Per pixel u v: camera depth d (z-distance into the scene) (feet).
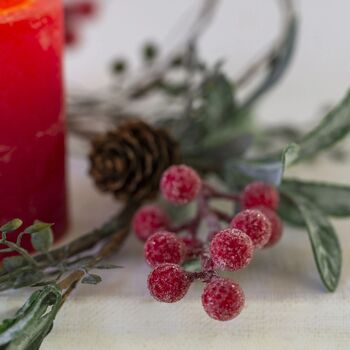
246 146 1.31
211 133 1.38
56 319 1.07
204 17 2.02
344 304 1.09
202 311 1.07
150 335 1.07
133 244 1.24
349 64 1.93
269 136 1.58
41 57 1.15
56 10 1.18
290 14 1.63
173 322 1.07
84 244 1.15
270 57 1.48
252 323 1.07
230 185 1.30
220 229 1.10
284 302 1.08
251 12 2.04
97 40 2.02
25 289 1.09
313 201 1.24
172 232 1.16
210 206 1.27
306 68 1.91
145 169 1.25
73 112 1.58
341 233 1.28
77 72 1.90
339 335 1.07
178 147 1.27
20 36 1.11
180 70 1.79
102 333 1.07
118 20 2.06
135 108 1.67
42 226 1.02
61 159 1.25
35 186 1.20
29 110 1.15
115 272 1.15
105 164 1.27
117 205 1.38
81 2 1.73
